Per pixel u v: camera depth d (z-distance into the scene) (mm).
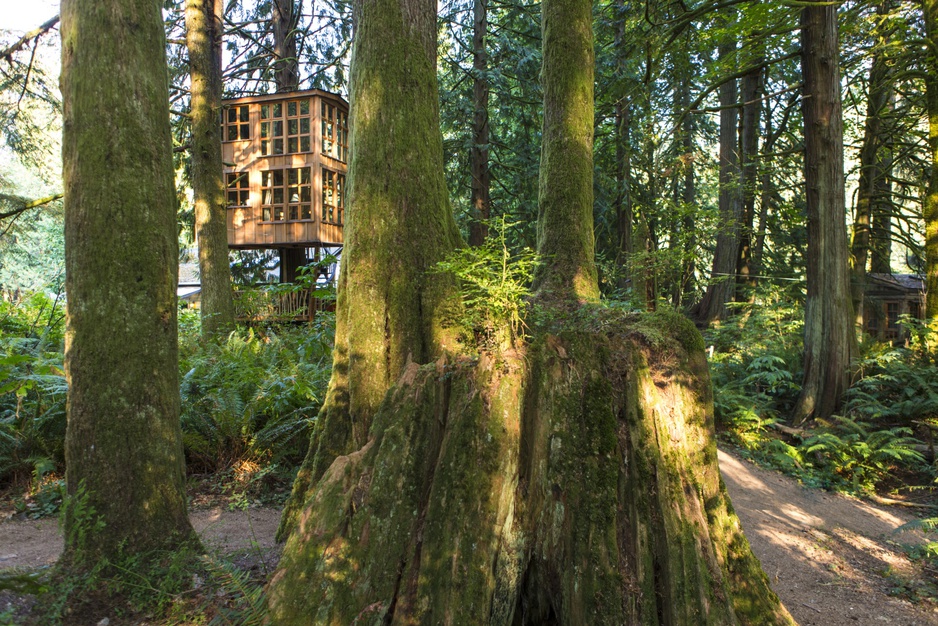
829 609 4367
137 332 3490
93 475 3396
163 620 3156
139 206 3508
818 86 9766
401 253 4277
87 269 3414
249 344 8539
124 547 3408
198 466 6309
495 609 3180
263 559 3822
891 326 20109
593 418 3482
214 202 10188
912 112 14945
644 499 3359
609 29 16484
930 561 5441
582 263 5738
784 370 10742
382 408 3516
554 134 6207
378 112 4391
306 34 18203
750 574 3486
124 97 3463
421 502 3281
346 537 3141
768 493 7172
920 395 9086
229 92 18469
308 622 2920
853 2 12578
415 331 4238
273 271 17969
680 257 8367
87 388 3420
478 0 16656
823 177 9719
